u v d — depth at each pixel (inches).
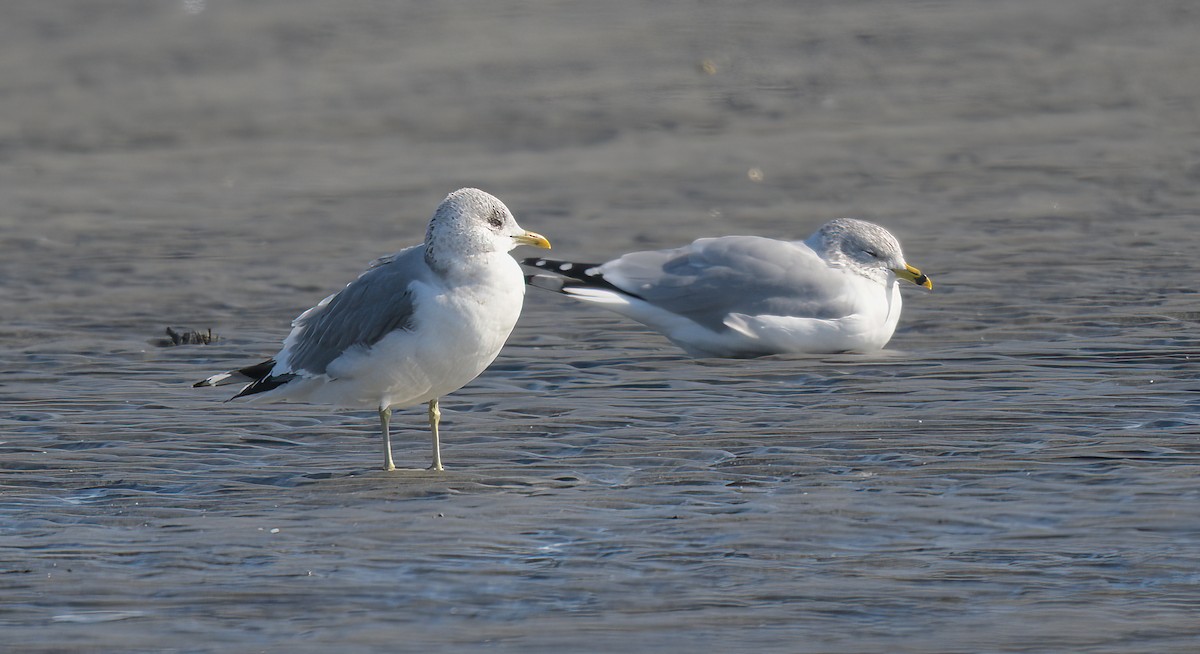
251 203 981.2
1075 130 1138.7
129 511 379.2
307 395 430.6
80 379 540.7
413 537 351.9
